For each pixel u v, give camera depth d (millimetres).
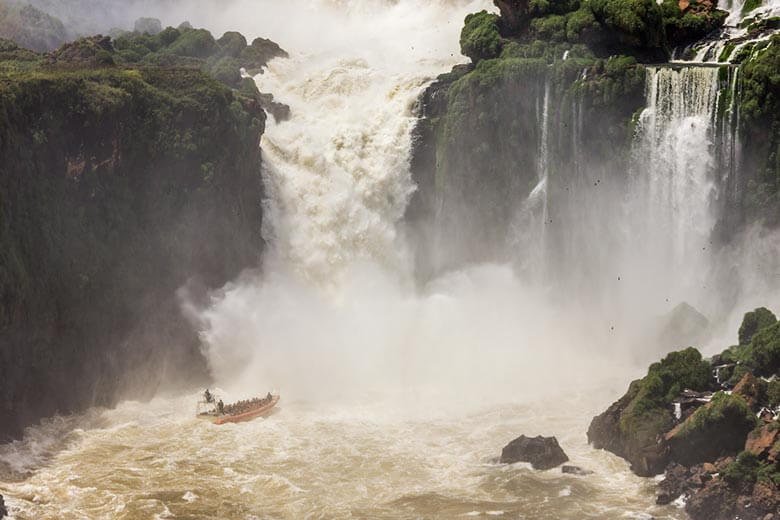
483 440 95625
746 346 93938
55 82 104375
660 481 84375
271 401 105312
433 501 82875
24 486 85812
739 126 113438
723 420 81625
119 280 107562
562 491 83438
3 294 93688
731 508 77500
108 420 102250
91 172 106750
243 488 86125
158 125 113875
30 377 99000
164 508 82188
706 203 116312
